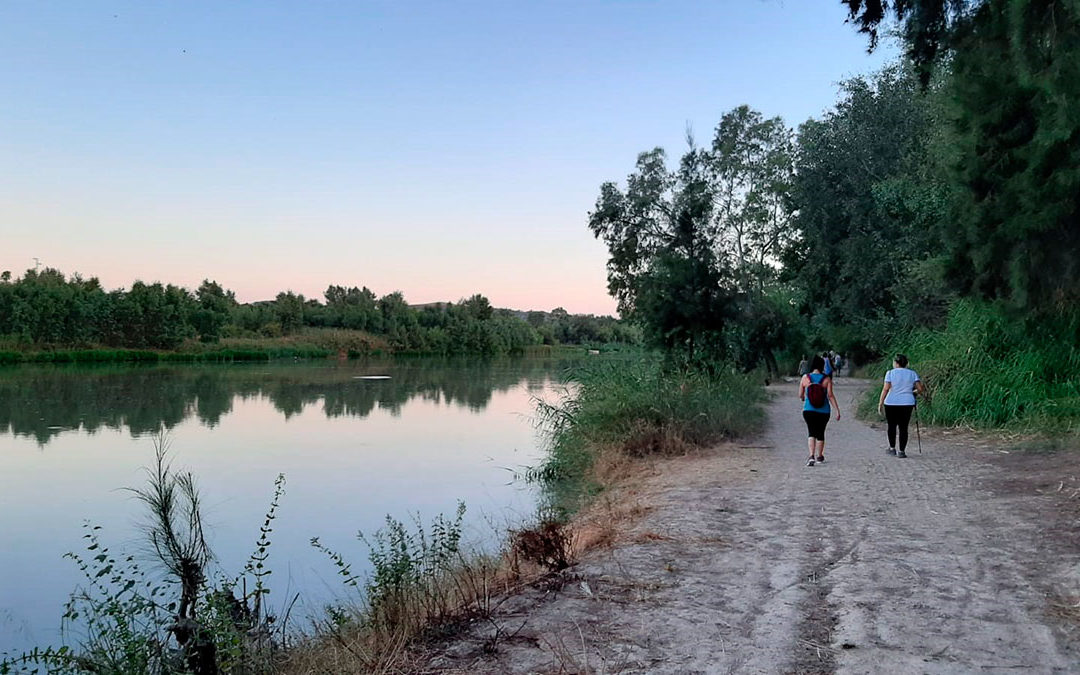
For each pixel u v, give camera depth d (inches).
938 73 711.1
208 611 203.2
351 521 507.5
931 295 1059.3
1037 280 503.8
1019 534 300.0
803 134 1584.6
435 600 229.9
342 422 1109.1
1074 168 446.3
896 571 254.8
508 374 2433.6
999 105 490.0
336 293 5083.7
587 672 180.1
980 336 707.4
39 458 762.2
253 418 1146.7
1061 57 409.4
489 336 4409.5
